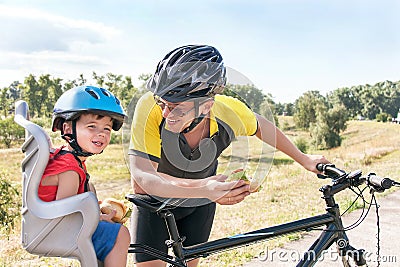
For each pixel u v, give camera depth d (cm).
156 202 263
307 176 1136
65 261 464
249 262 488
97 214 212
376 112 8294
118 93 1830
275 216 693
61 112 237
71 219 214
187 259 267
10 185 694
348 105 8338
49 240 214
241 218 680
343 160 1783
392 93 8400
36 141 215
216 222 653
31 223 216
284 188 962
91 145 239
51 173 221
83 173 232
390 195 837
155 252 262
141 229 301
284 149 298
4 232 593
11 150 1647
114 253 226
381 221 666
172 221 265
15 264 449
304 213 715
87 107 233
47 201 220
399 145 2214
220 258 494
